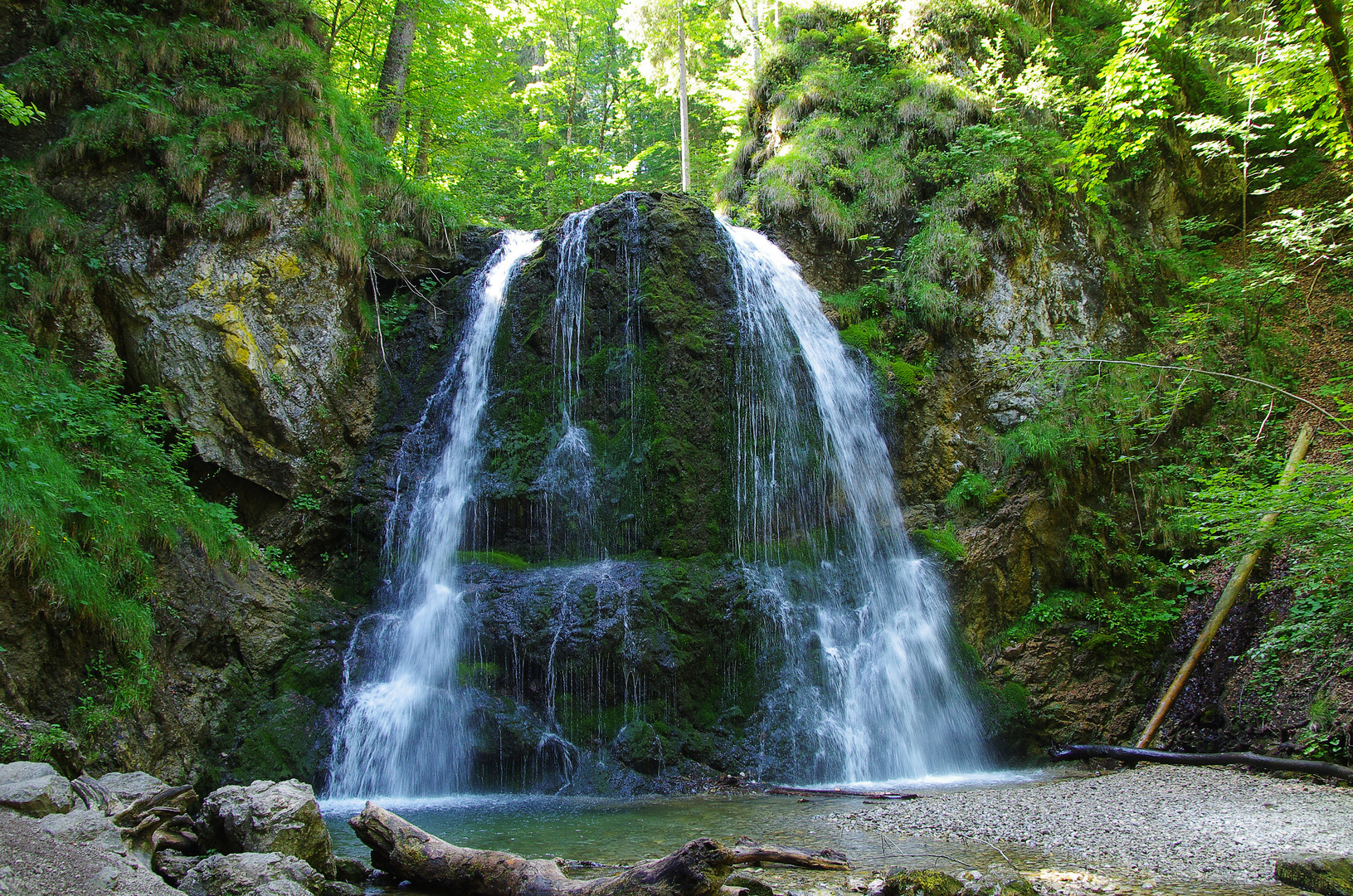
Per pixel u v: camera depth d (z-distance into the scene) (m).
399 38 17.64
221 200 11.45
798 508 12.43
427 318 13.92
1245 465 13.52
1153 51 17.42
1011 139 15.32
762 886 5.10
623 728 9.72
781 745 10.21
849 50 18.34
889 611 11.98
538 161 29.39
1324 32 7.75
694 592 10.59
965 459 13.80
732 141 25.92
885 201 15.72
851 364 14.00
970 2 17.45
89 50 11.85
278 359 11.59
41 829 4.49
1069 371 14.12
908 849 6.28
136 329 10.81
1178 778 9.32
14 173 10.80
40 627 7.41
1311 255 15.23
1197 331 14.92
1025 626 12.23
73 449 8.92
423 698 10.14
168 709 8.48
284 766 9.33
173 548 9.41
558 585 10.64
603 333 12.73
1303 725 9.88
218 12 13.01
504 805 8.66
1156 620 12.22
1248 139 14.55
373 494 12.24
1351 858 5.34
